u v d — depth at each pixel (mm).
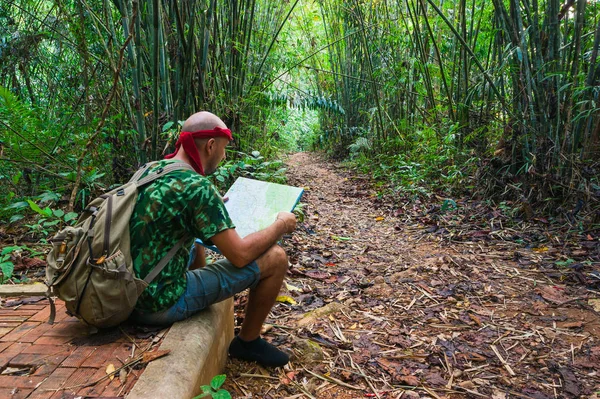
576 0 4410
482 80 5531
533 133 4426
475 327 2664
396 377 2209
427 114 7387
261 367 2246
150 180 1756
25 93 5809
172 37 4301
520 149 4855
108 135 4164
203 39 4535
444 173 6145
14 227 3736
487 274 3373
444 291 3111
